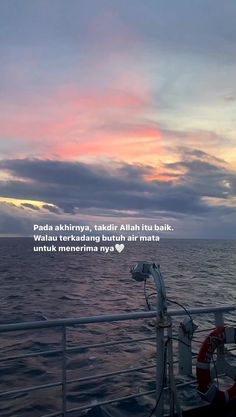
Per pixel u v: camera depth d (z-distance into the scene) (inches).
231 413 155.8
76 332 470.6
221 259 2773.1
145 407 228.2
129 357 357.7
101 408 226.5
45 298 831.7
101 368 323.3
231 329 159.5
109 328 494.0
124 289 1006.4
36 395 259.6
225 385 256.1
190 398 214.7
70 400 251.8
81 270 1674.5
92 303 768.3
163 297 143.6
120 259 2684.5
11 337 437.7
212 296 882.1
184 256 3164.4
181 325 164.7
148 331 475.5
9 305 728.3
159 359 143.1
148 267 150.1
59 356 356.5
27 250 4170.8
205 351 156.3
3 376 303.4
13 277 1295.5
